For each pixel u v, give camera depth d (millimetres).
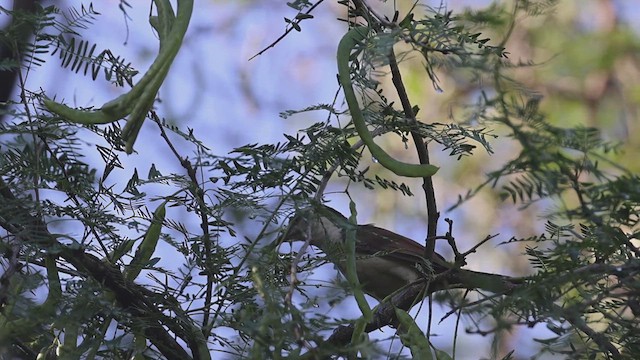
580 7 14242
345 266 5695
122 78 5746
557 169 4531
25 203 5336
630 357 5020
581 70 14000
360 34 5371
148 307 5570
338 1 5625
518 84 4523
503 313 4793
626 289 4922
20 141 5473
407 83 13250
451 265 5695
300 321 4453
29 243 5223
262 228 5547
